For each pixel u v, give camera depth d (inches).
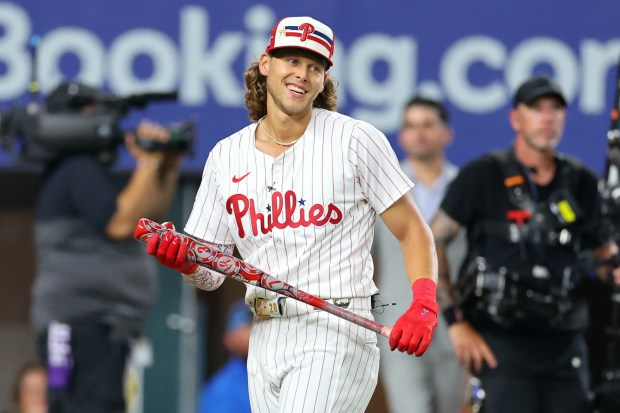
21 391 904.9
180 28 986.7
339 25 999.0
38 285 840.9
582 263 759.7
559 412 757.3
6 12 974.4
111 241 835.4
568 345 761.0
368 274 550.3
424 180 924.6
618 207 761.0
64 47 978.7
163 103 984.9
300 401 536.7
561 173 765.3
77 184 831.1
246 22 989.8
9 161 989.2
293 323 546.6
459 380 890.1
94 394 828.0
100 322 831.7
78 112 850.8
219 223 564.4
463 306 766.5
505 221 758.5
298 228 538.9
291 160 540.7
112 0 982.4
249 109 568.7
